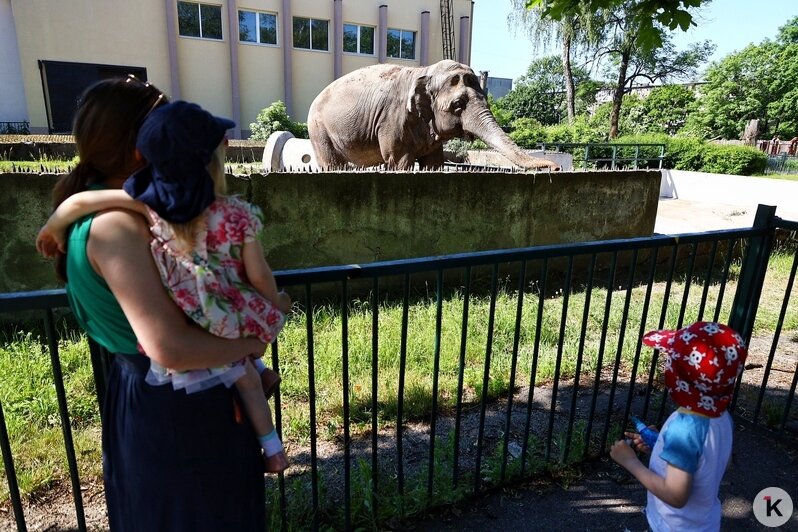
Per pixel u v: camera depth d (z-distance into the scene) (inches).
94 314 55.5
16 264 173.2
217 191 55.2
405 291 91.6
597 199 281.3
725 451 75.2
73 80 957.8
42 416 131.4
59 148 514.6
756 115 1423.5
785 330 212.2
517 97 1985.7
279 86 1146.7
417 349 172.9
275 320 58.7
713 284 271.1
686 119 1460.4
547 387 158.4
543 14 179.0
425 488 107.6
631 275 113.6
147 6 992.2
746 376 172.1
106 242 50.5
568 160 611.5
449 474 116.6
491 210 250.7
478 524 104.0
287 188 204.1
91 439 126.0
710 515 77.7
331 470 118.2
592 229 284.8
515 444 128.6
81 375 147.3
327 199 212.2
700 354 71.3
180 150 48.9
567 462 120.4
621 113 1482.5
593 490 114.6
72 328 177.3
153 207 49.9
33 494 110.5
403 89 301.1
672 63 1626.5
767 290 260.1
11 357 153.8
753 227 131.1
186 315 53.9
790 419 143.6
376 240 226.4
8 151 485.4
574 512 107.9
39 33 921.5
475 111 287.1
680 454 73.2
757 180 565.0
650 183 297.3
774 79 1421.0
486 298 228.1
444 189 235.9
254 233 55.4
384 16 1204.5
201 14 1045.2
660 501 81.2
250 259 56.1
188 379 56.7
